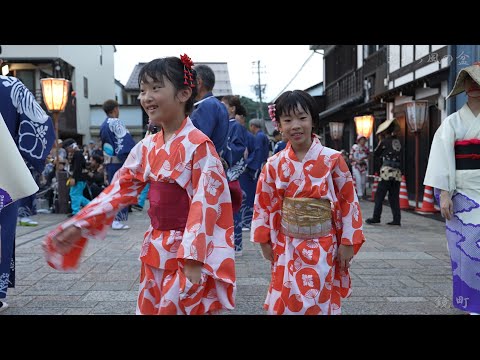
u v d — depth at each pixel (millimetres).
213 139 4141
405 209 10578
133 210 10672
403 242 6477
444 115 10445
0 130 2637
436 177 3164
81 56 23828
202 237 2029
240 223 5480
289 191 2730
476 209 3080
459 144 3154
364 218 9117
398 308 3576
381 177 8180
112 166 7699
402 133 13359
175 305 2150
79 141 24203
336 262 2803
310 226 2674
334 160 2676
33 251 5719
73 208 9609
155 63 2180
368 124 13609
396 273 4715
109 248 5969
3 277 3389
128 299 3795
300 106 2643
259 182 2869
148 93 2170
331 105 22859
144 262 2270
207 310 2176
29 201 4230
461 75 3176
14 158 2668
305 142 2703
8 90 3391
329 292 2684
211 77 4188
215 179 2146
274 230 2838
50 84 9625
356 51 18609
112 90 29812
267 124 28047
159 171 2191
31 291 4035
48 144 3613
